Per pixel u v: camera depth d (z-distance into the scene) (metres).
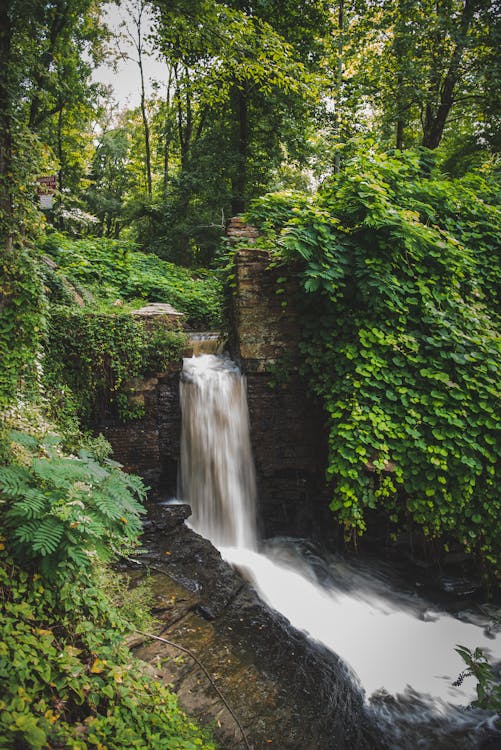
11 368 5.55
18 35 5.42
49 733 2.29
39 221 5.80
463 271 7.12
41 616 2.87
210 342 9.20
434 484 5.64
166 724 2.94
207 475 7.57
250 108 16.47
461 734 4.15
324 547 7.05
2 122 5.26
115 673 2.89
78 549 3.06
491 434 5.88
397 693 4.57
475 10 12.59
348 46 14.90
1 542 3.02
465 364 6.05
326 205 7.02
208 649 4.31
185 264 18.16
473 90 13.10
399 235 6.06
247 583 5.62
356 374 6.13
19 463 3.67
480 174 10.25
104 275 11.99
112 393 7.23
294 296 7.09
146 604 4.46
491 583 6.15
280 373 7.08
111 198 27.23
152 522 6.41
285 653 4.58
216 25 6.22
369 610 5.85
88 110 18.45
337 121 12.83
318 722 3.86
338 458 5.73
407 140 17.62
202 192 16.70
